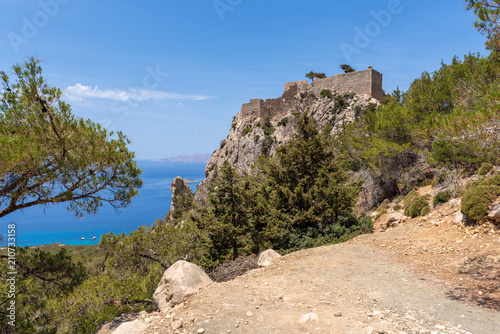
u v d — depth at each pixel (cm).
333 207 2303
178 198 9762
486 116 858
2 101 891
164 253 2175
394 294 913
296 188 2336
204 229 2480
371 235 1877
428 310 777
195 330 720
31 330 1066
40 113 899
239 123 10638
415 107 2089
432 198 2159
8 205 919
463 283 941
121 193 1046
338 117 7225
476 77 1487
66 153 931
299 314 776
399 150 1844
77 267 1132
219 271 1827
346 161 3562
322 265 1323
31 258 1057
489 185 1424
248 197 2442
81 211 995
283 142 8469
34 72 888
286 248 2241
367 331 654
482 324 677
